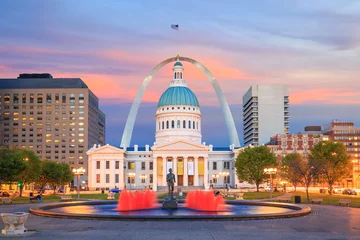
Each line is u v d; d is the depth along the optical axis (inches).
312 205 3102.9
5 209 2851.9
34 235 1557.6
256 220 1955.0
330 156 5816.9
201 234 1569.9
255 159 6309.1
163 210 2472.9
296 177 5329.7
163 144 7869.1
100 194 5378.9
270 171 4220.0
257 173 6225.4
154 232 1610.5
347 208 2778.1
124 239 1469.0
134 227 1733.5
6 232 1562.5
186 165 7869.1
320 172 5142.7
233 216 1945.1
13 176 4638.3
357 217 2155.5
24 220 1605.6
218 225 1791.3
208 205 2564.0
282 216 2063.2
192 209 2539.4
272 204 2778.1
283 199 3575.3
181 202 3090.6
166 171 7864.2
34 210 2278.5
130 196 2605.8
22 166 4692.4
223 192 4933.6
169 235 1546.5
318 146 5984.3
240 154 6683.1
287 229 1702.8
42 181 5930.1
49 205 2630.4
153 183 7751.0
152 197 2802.7
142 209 2541.8
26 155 5398.6
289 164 5644.7
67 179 6299.2
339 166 5782.5
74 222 1887.3
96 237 1509.6
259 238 1496.1
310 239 1486.2
